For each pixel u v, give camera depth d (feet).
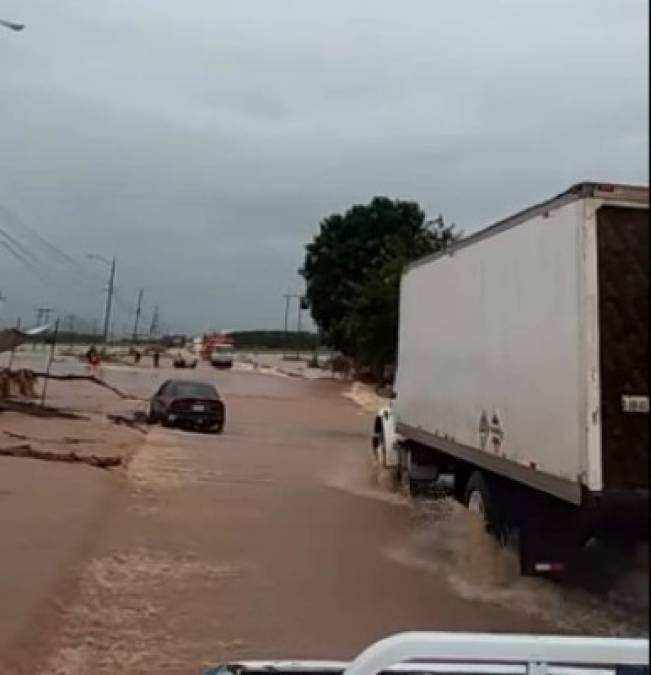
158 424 100.53
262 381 215.31
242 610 29.73
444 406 41.24
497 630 27.73
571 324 26.94
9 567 32.78
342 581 34.04
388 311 170.71
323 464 72.13
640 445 25.52
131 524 42.93
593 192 26.03
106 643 25.76
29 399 124.88
